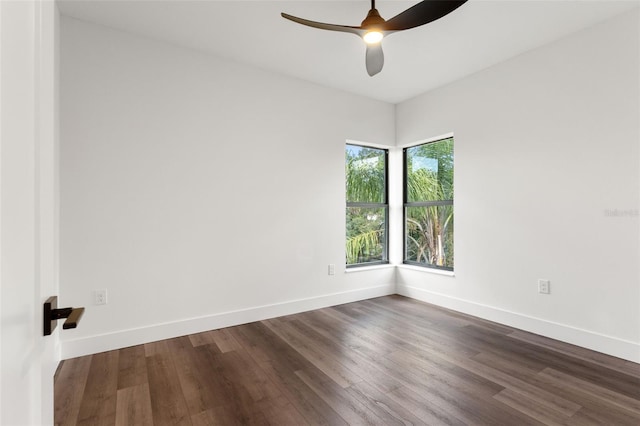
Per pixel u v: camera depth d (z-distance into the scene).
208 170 2.99
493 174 3.22
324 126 3.73
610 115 2.43
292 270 3.49
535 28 2.57
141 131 2.70
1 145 0.45
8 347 0.47
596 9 2.33
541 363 2.32
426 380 2.09
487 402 1.85
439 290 3.78
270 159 3.34
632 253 2.34
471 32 2.63
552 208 2.77
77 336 2.44
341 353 2.50
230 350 2.56
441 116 3.74
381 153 4.42
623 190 2.37
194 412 1.78
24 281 0.55
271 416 1.74
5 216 0.46
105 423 1.68
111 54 2.58
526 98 2.95
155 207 2.75
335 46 2.88
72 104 2.44
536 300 2.88
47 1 0.72
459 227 3.54
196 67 2.94
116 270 2.59
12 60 0.49
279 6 2.32
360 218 4.21
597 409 1.78
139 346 2.63
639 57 2.29
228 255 3.09
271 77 3.36
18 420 0.51
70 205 2.42
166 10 2.37
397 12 2.38
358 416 1.74
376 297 4.16
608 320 2.46
